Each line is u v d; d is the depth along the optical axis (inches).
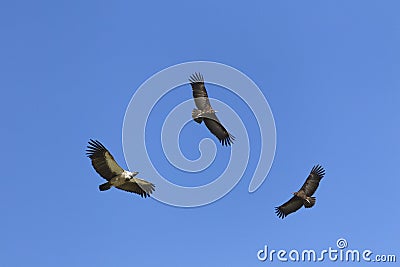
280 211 1032.2
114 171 888.9
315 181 1039.6
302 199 1037.8
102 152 887.1
